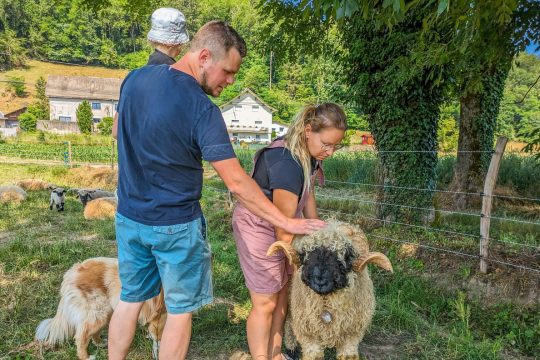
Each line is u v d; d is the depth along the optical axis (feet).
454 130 116.06
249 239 10.28
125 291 9.15
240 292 16.81
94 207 32.14
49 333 12.51
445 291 17.87
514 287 16.79
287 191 9.75
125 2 32.12
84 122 206.69
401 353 12.88
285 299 11.71
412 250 21.07
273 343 11.48
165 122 7.70
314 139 9.81
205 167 65.98
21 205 36.65
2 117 246.88
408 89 25.40
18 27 396.16
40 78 292.61
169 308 8.57
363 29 26.30
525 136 20.99
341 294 9.89
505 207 32.12
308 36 31.78
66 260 20.20
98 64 395.14
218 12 309.22
